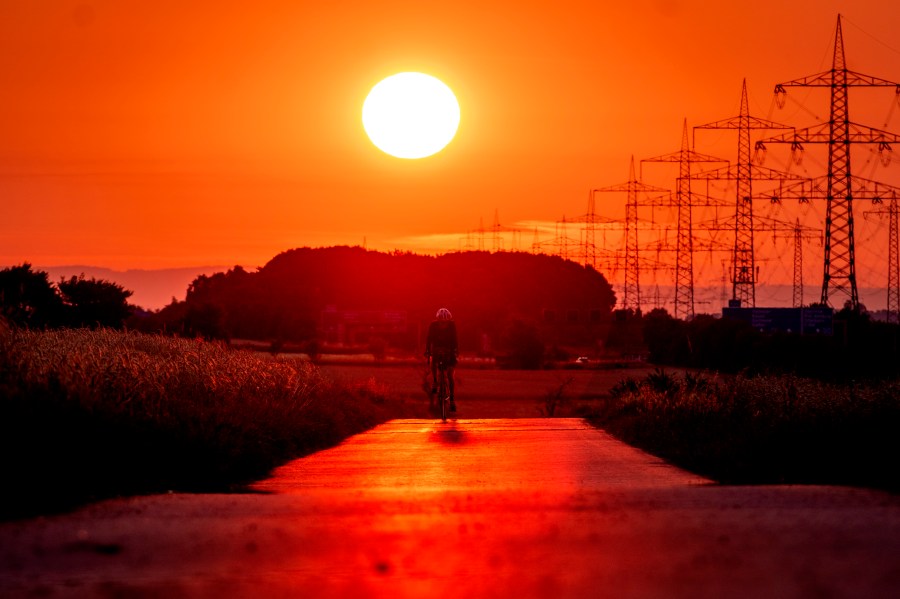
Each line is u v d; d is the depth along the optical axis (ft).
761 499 133.59
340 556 96.37
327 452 245.45
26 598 80.23
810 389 303.89
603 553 96.02
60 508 134.92
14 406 161.17
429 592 81.82
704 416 284.61
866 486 165.07
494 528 110.42
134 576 88.38
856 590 79.30
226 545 101.86
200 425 200.95
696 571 87.20
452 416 458.09
